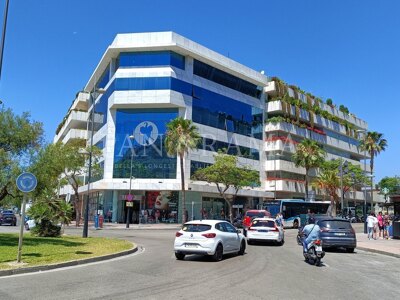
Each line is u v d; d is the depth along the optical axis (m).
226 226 16.59
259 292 9.08
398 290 9.84
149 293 8.74
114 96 48.62
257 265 14.01
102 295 8.44
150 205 48.66
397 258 18.09
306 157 57.72
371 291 9.62
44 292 8.69
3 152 18.00
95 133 57.03
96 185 47.28
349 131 80.25
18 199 19.59
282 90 65.50
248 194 55.94
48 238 22.02
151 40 49.53
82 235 26.91
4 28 15.57
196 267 13.22
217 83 55.62
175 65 50.06
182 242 15.17
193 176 47.84
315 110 71.38
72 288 9.19
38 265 12.03
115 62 52.44
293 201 45.31
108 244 19.70
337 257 18.11
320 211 46.03
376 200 84.69
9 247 16.30
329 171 63.00
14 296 8.25
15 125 19.02
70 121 63.16
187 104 50.00
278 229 23.08
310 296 8.80
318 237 14.95
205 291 9.08
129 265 13.52
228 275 11.55
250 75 60.50
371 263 15.91
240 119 58.38
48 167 19.55
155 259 15.39
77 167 42.25
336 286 10.22
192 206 47.72
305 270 13.14
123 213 48.97
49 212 23.69
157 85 48.53
